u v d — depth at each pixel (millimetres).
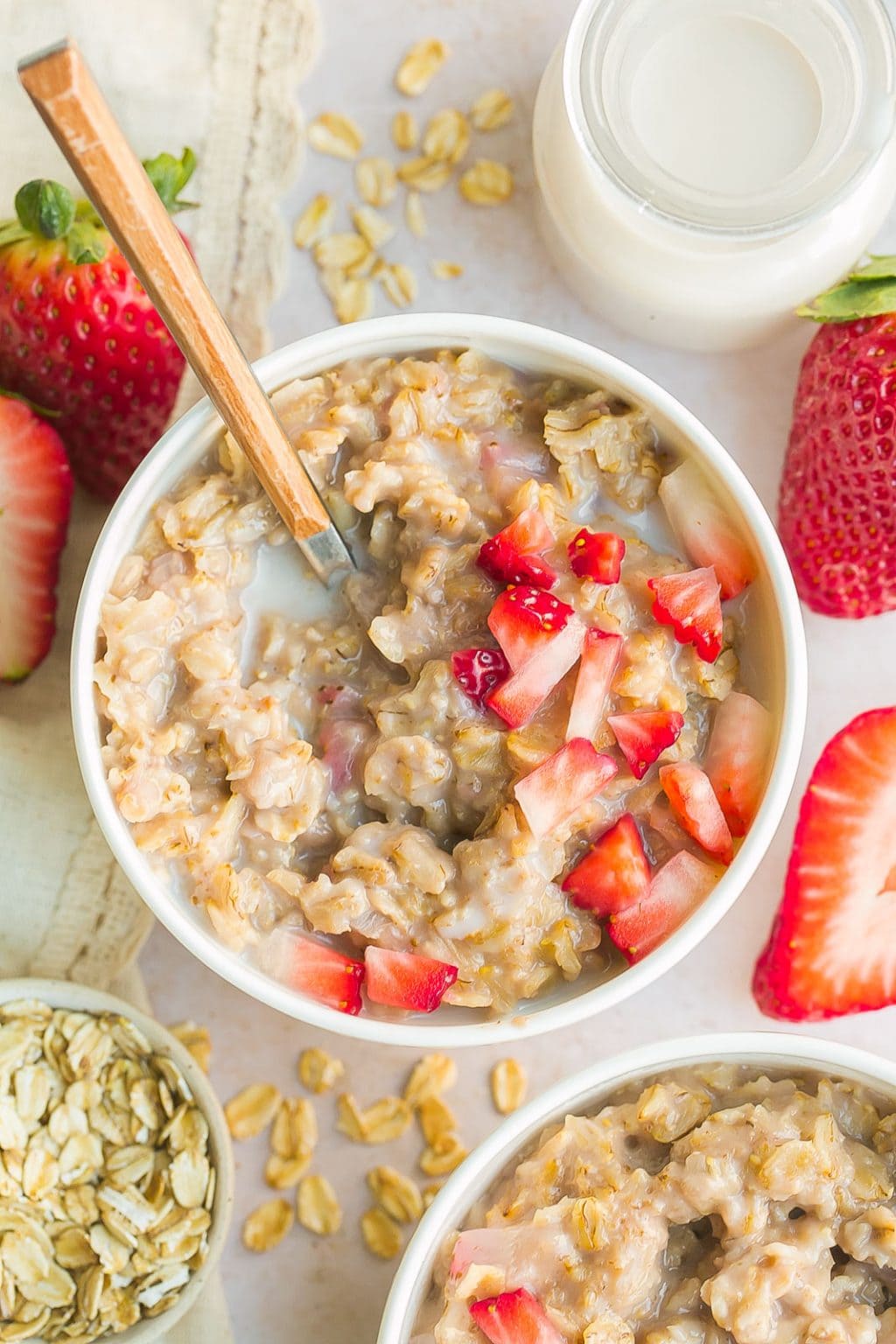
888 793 563
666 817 520
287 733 518
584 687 510
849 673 579
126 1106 553
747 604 526
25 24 570
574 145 546
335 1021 508
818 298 546
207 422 515
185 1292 551
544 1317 500
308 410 520
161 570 518
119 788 508
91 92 435
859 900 566
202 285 467
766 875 578
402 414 516
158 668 514
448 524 513
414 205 582
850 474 551
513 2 580
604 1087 513
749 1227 504
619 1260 501
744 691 528
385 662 526
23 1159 549
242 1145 578
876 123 539
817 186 540
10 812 560
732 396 580
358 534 526
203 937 508
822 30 543
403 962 512
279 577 526
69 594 578
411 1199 575
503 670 512
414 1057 578
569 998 521
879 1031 577
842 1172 509
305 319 582
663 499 524
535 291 581
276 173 578
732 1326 500
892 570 558
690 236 543
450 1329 501
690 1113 513
